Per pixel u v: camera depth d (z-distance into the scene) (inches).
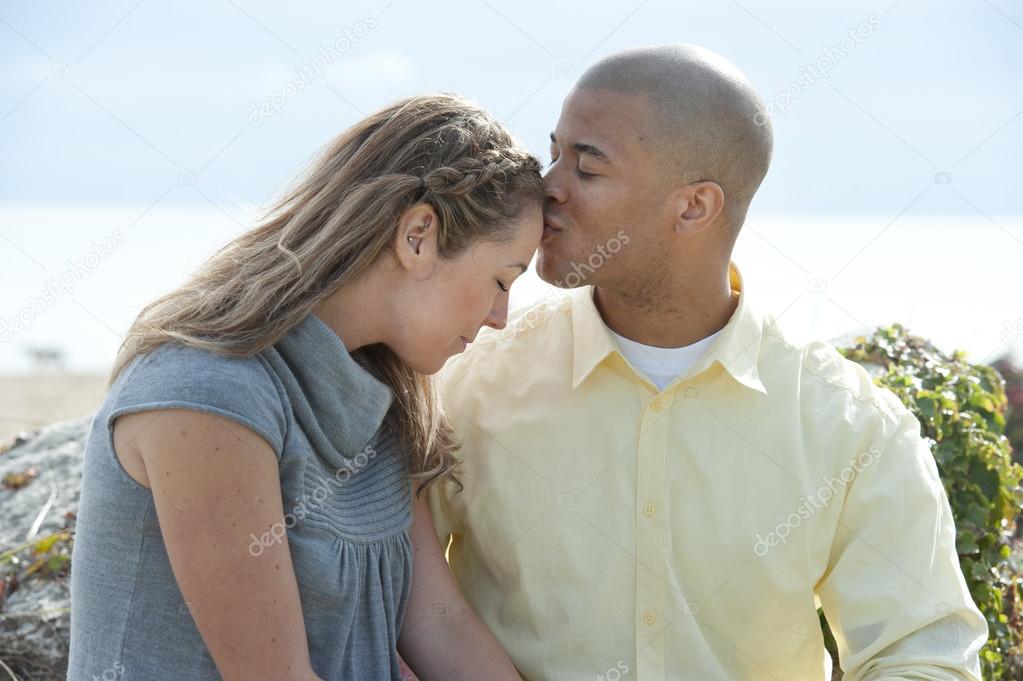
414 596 88.3
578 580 87.6
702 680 86.1
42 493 132.7
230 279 75.0
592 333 89.4
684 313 88.6
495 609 91.4
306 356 75.3
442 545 94.2
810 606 87.4
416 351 78.4
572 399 90.0
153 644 73.0
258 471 70.6
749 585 86.3
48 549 121.1
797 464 86.1
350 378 76.4
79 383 290.2
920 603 82.9
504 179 78.0
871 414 87.2
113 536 72.7
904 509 84.8
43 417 242.5
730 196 86.2
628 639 86.7
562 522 88.3
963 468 111.9
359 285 76.9
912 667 81.5
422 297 76.9
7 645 114.1
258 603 70.8
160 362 71.2
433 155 76.1
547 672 88.0
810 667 88.7
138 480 70.9
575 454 89.0
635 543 87.0
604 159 83.4
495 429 91.2
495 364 93.8
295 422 74.7
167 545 70.2
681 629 86.2
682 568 86.9
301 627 73.2
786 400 87.5
